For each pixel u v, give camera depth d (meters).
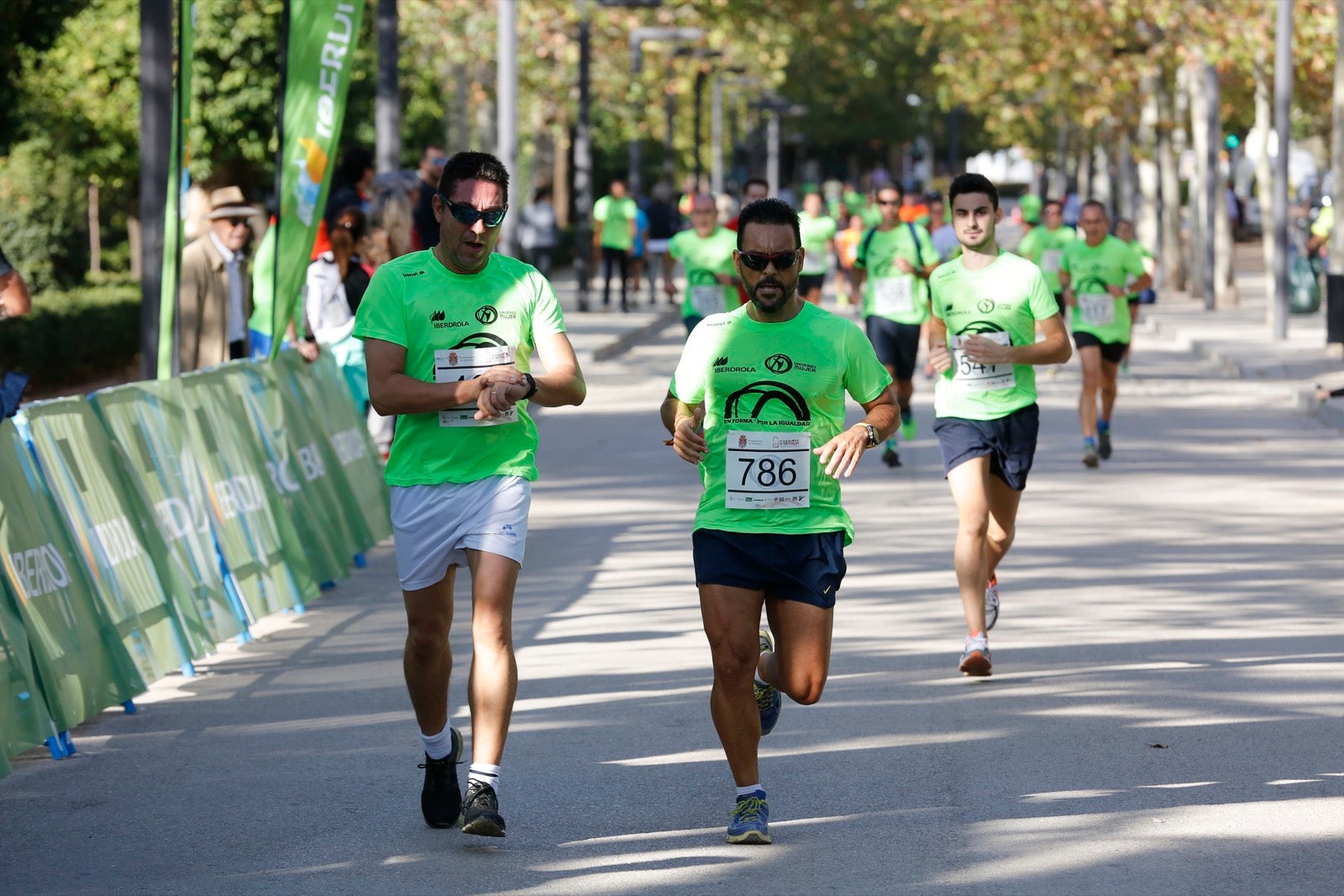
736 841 10.80
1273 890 9.83
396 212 24.55
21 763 13.02
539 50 69.12
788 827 11.17
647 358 50.06
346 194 24.38
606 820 11.38
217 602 16.61
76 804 11.95
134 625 14.79
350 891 10.10
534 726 13.74
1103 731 13.30
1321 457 29.61
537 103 81.06
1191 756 12.61
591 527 23.30
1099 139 101.50
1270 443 31.50
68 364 41.41
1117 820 11.14
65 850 10.95
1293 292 60.38
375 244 24.52
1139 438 32.25
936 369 15.18
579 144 65.75
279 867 10.55
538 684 15.07
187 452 16.88
